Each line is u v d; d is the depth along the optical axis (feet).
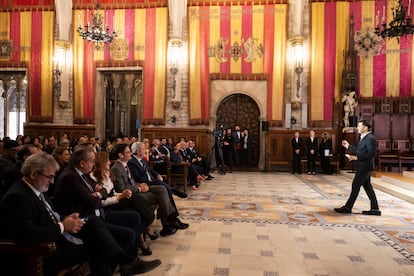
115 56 48.91
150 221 13.99
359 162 21.45
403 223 19.42
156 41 48.37
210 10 47.80
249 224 18.84
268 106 47.34
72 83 49.73
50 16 49.90
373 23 45.83
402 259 13.87
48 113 49.96
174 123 48.52
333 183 35.32
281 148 46.85
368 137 21.20
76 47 49.39
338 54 46.26
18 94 52.03
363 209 23.03
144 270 12.18
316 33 46.65
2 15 50.57
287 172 46.16
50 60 49.96
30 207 8.34
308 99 46.88
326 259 13.78
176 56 47.34
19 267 8.04
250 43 47.42
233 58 47.67
